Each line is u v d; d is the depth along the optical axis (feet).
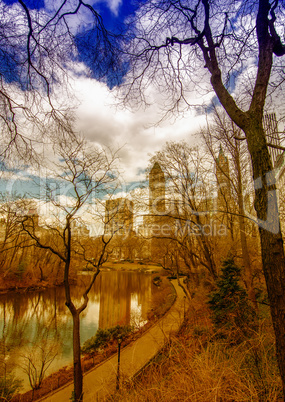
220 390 8.59
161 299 80.59
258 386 9.05
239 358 10.04
